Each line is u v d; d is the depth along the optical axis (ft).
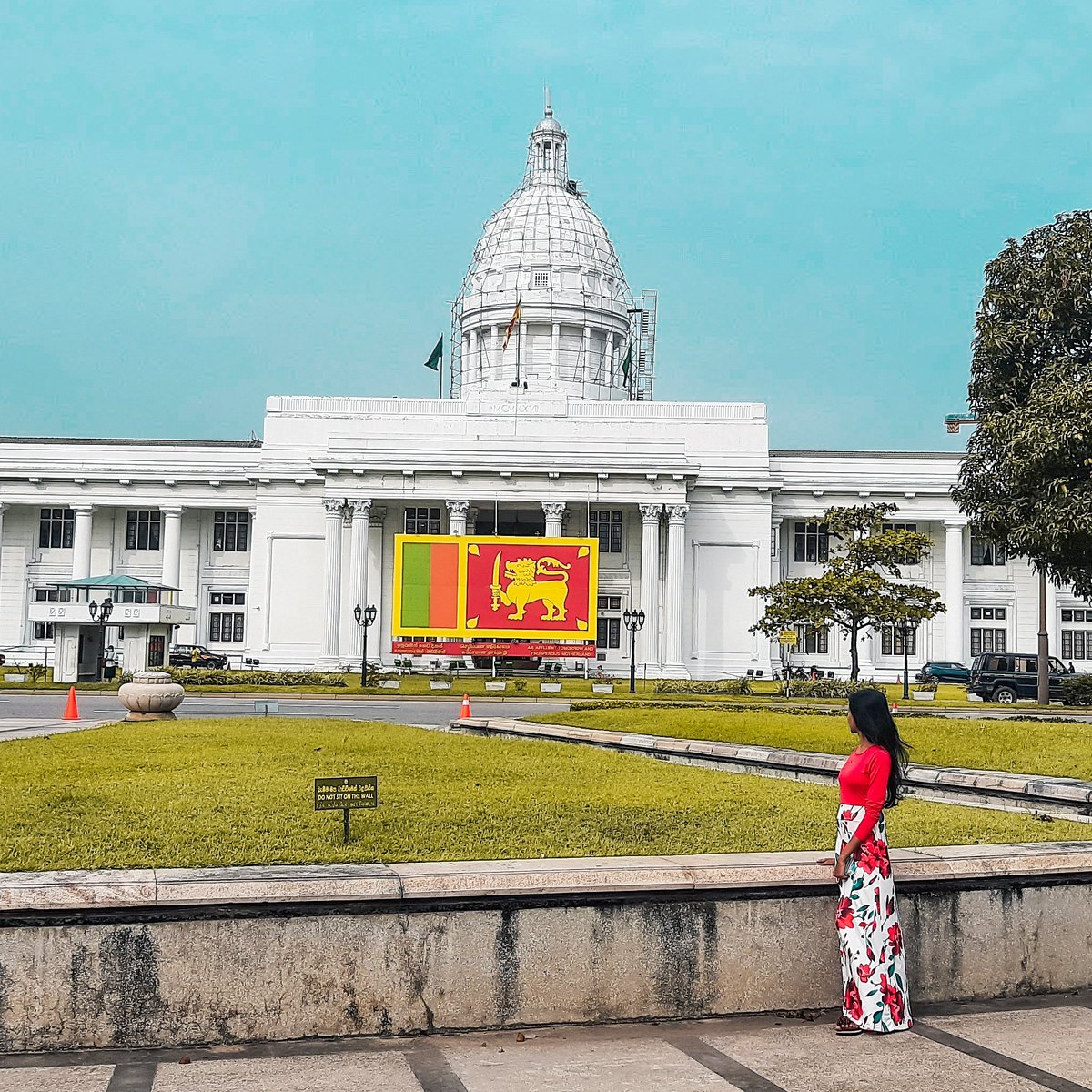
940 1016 34.86
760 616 267.18
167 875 33.12
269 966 32.32
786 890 35.32
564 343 336.90
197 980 31.96
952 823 46.39
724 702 151.33
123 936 31.63
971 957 36.73
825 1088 28.40
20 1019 31.17
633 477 255.50
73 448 283.79
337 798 39.60
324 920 32.60
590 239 346.74
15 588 288.71
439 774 56.75
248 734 75.20
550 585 236.22
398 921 32.99
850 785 33.88
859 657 276.82
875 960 33.12
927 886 36.45
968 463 107.76
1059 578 108.47
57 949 31.35
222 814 43.88
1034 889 37.50
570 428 270.87
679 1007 34.53
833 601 190.90
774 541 277.23
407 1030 32.99
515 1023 33.58
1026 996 37.19
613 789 53.06
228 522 289.74
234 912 32.14
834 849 40.52
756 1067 30.09
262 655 265.54
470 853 38.45
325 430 272.31
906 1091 28.25
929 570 284.82
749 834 43.14
